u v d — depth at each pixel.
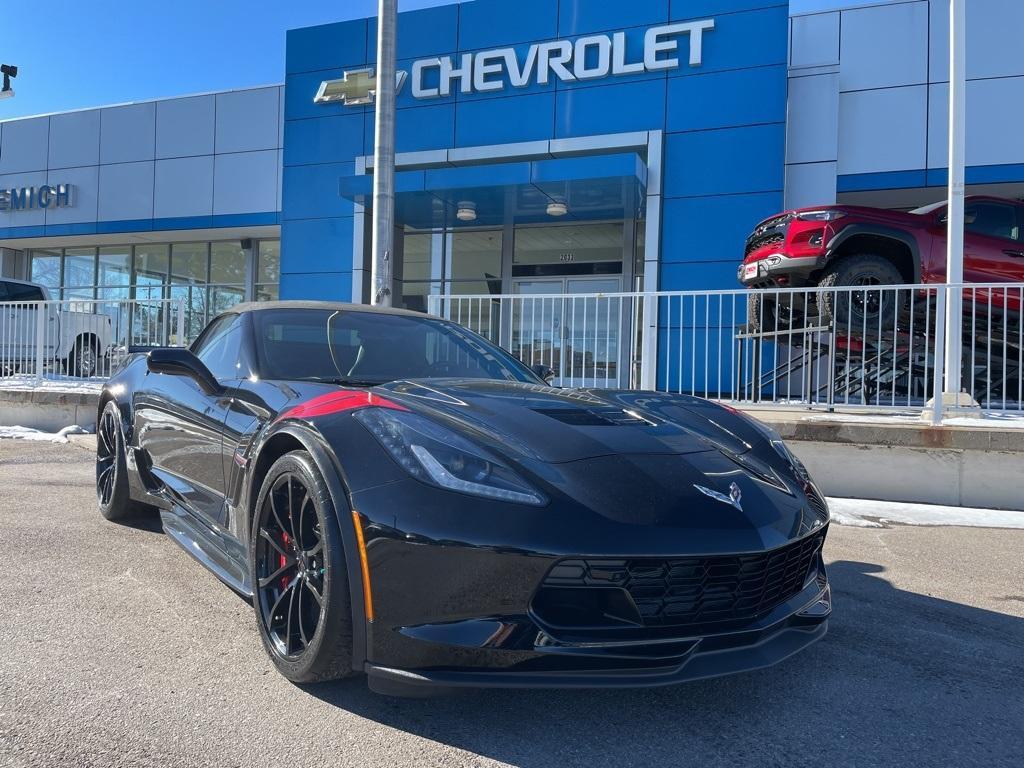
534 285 13.24
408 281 13.97
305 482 2.22
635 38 11.29
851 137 11.72
